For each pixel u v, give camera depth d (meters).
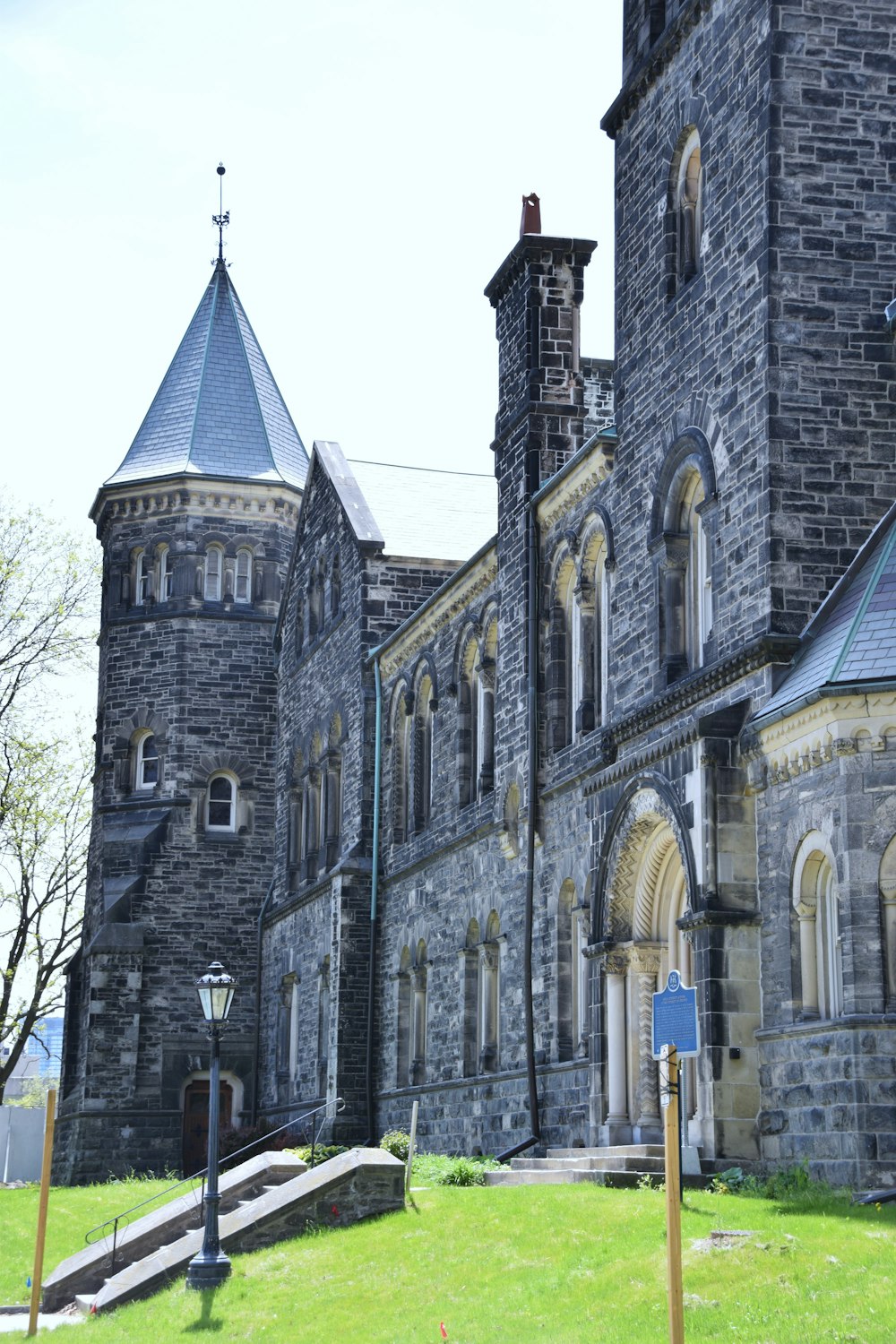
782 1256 15.84
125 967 52.59
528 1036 30.98
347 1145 41.19
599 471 29.52
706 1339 14.15
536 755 32.03
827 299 23.59
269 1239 23.27
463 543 46.56
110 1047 51.81
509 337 35.16
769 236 23.59
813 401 23.28
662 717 25.56
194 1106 52.81
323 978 45.94
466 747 37.81
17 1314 23.81
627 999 25.91
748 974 22.00
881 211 23.92
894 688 19.89
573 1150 26.28
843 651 20.81
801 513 22.95
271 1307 19.84
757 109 24.27
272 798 55.16
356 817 44.38
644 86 28.23
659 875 25.75
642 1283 16.22
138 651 56.03
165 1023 52.62
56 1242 30.44
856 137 24.05
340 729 47.59
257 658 55.88
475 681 38.09
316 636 50.47
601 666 30.56
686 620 26.16
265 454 57.19
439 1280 18.80
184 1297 21.19
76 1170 50.78
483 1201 22.56
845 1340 13.41
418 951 39.91
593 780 26.66
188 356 59.47
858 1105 19.42
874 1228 16.59
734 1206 19.05
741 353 24.12
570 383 34.00
